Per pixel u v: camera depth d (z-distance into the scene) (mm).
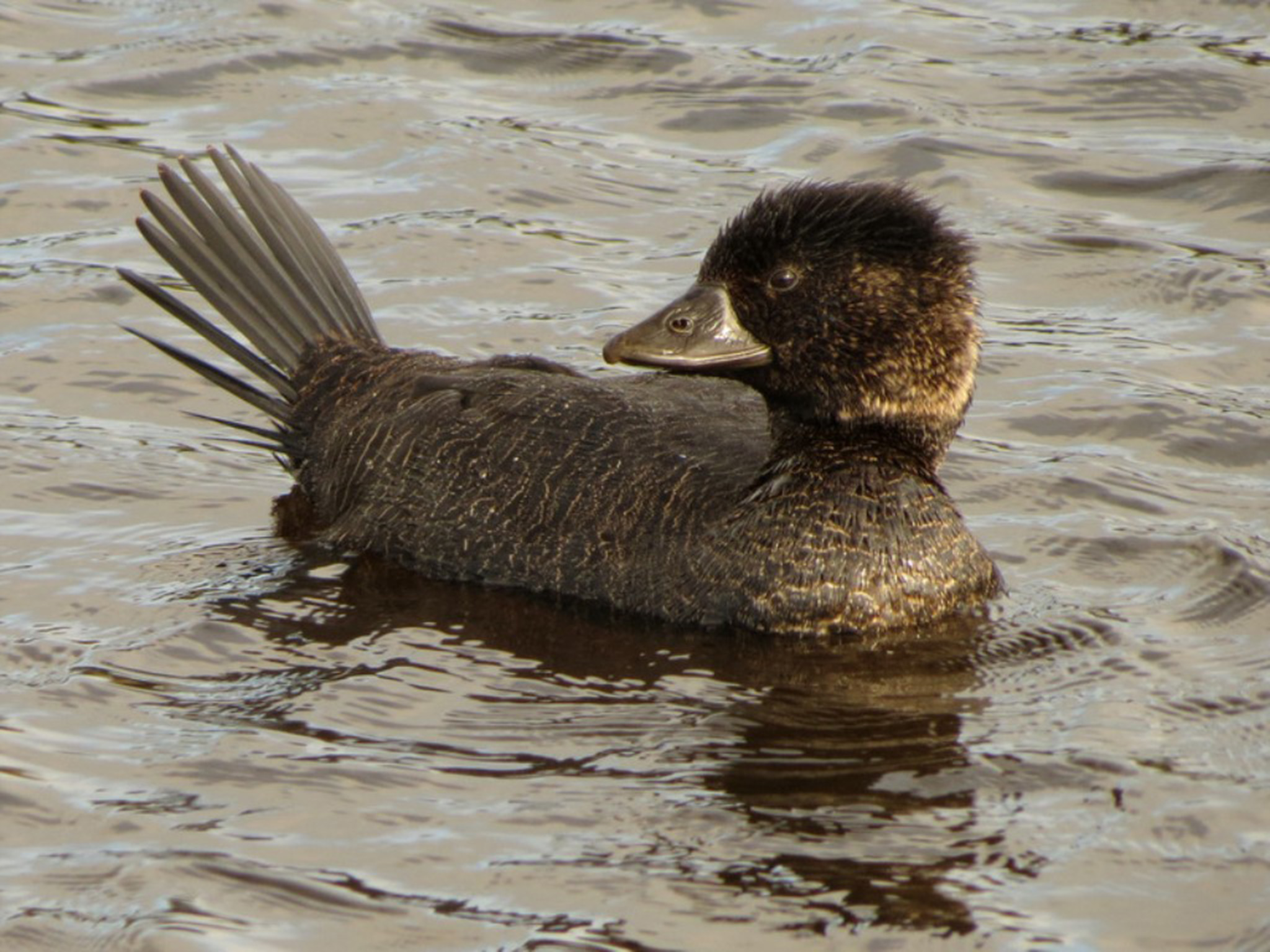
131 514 12703
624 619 11570
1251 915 8562
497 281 15758
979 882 8844
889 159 17422
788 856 9047
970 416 14109
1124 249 16203
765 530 11523
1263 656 10953
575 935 8453
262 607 11555
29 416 13836
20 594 11547
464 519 12094
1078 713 10383
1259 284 15656
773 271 11562
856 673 10938
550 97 18656
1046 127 17969
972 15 20094
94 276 15734
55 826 9203
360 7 20016
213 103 18234
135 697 10430
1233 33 19500
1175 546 12305
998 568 12086
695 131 18078
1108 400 14133
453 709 10438
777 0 20391
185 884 8766
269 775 9672
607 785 9656
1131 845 9109
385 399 12938
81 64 18703
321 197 16875
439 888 8789
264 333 13547
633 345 11617
